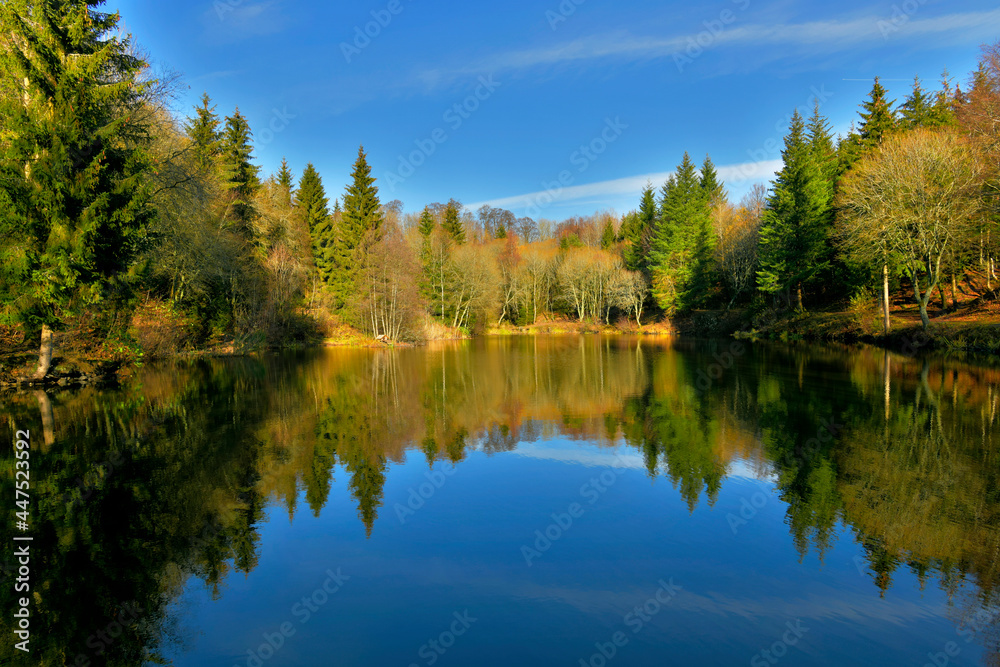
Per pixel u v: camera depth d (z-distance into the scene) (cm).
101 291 1483
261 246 3591
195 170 2209
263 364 2517
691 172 5225
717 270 5169
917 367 1961
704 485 832
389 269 4075
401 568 573
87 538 632
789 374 1920
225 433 1133
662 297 5081
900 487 794
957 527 661
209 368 2300
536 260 6241
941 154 2566
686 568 575
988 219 2456
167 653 425
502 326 6119
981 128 2395
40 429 1132
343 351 3484
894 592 522
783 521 692
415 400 1571
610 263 5934
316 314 4131
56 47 1403
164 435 1108
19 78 1354
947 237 2528
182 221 2189
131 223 1502
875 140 3738
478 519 708
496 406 1482
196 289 2773
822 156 3828
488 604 504
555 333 5688
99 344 1823
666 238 5094
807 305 4194
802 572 562
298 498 778
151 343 2422
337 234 4453
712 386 1744
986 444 992
